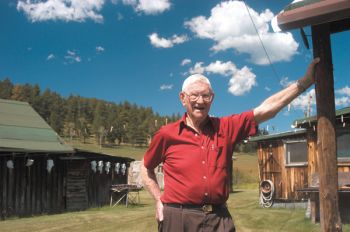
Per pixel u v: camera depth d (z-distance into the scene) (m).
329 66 3.85
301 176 16.62
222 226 3.46
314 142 14.20
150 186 3.82
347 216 11.73
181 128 3.59
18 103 21.00
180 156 3.53
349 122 13.13
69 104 129.00
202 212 3.45
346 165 13.16
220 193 3.46
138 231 11.56
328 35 3.88
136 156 86.81
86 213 17.09
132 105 131.75
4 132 17.94
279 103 3.59
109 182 21.84
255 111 3.58
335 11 3.46
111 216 15.34
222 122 3.58
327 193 3.86
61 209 18.77
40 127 19.53
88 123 125.88
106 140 111.31
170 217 3.52
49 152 17.36
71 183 19.28
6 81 129.25
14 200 16.97
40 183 18.12
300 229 10.84
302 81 3.68
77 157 18.95
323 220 3.89
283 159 17.30
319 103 3.86
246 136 3.63
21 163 17.45
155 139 3.65
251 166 61.22
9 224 13.77
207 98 3.50
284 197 17.09
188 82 3.53
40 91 129.75
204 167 3.46
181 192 3.48
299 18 3.60
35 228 12.62
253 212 14.99
